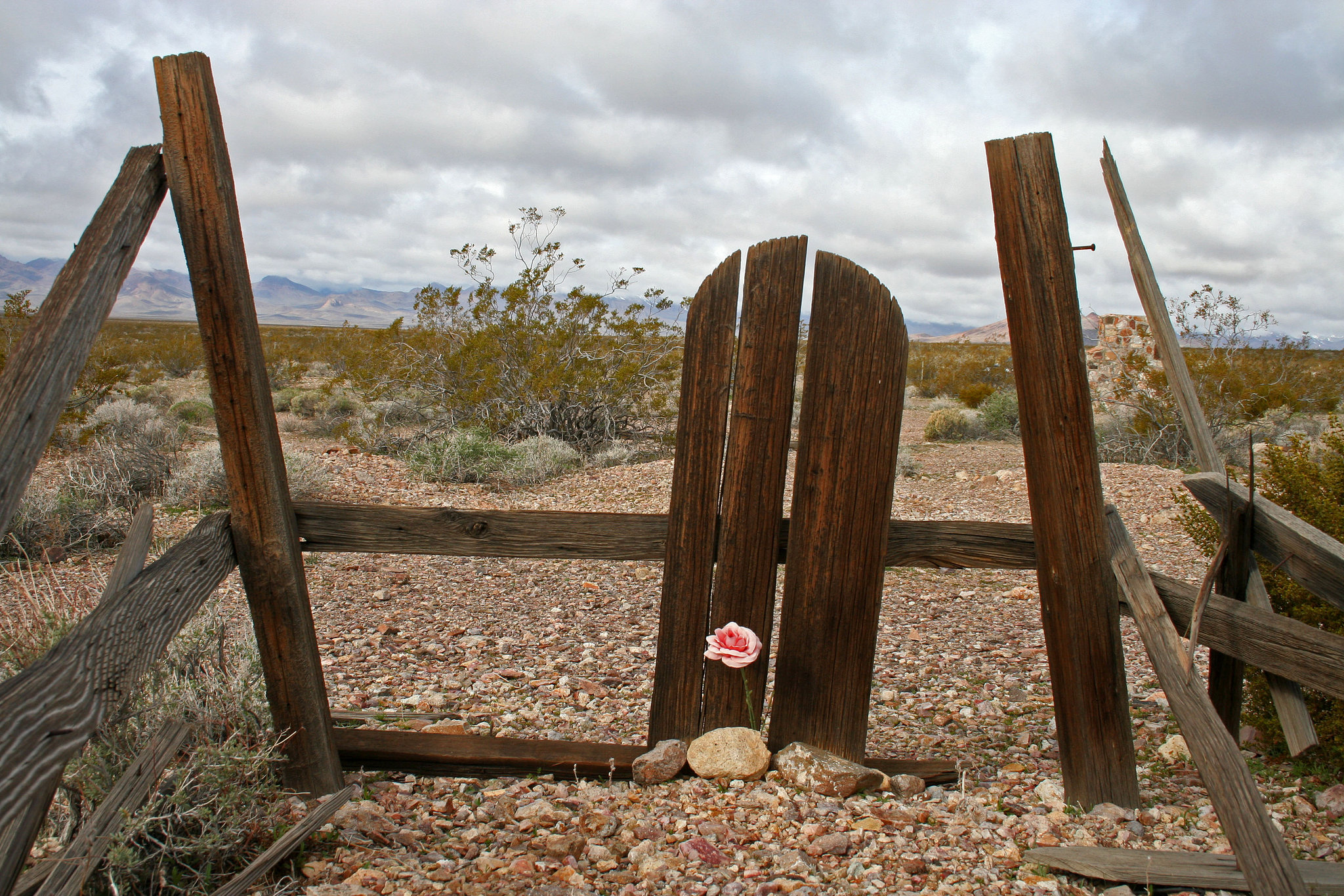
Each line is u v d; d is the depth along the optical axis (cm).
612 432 1480
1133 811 237
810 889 194
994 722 347
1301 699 227
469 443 1184
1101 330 1923
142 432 1082
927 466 1265
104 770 195
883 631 495
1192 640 208
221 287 214
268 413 229
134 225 193
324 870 200
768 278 243
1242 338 1506
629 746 272
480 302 1477
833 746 258
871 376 243
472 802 249
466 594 573
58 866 162
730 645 240
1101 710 238
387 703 359
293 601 231
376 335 1512
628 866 207
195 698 238
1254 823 189
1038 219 225
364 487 1030
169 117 208
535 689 383
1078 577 232
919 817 233
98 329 171
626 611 535
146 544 203
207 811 192
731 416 250
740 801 240
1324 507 293
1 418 143
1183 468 1259
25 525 651
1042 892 195
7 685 132
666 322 1507
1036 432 232
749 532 252
